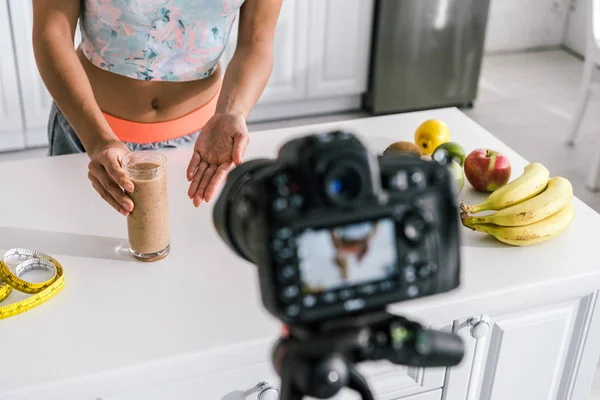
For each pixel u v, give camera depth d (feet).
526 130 12.12
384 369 4.60
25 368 3.64
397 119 6.04
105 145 4.66
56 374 3.62
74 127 4.88
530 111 12.74
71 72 4.99
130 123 5.63
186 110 5.73
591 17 10.69
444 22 11.89
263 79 5.43
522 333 4.81
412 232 2.16
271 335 3.92
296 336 2.17
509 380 4.99
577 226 4.91
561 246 4.71
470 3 11.87
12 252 4.33
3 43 9.92
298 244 2.05
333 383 2.05
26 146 10.82
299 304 2.06
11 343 3.78
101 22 5.26
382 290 2.16
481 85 13.55
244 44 5.55
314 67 11.71
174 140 5.78
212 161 4.64
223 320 3.99
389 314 2.20
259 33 5.53
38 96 10.46
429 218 2.19
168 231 4.40
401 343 2.13
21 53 10.07
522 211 4.58
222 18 5.39
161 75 5.52
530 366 4.99
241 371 4.10
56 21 5.07
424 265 2.20
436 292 2.31
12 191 4.97
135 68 5.46
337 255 2.11
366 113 12.51
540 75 14.06
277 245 2.03
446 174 2.27
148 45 5.34
